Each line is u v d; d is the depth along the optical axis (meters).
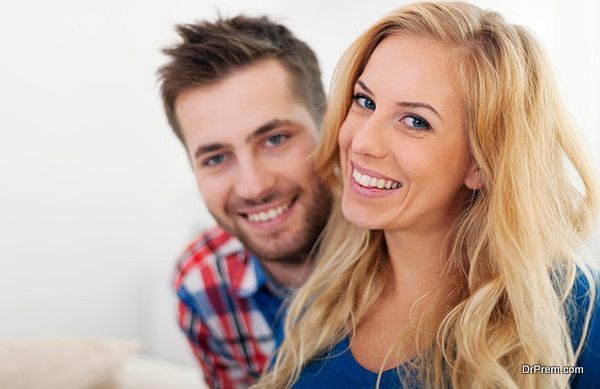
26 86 1.82
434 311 0.80
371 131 0.74
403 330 0.81
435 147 0.73
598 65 1.43
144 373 1.59
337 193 0.96
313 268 1.10
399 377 0.78
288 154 1.02
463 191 0.80
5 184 1.80
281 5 1.75
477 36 0.74
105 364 1.45
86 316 1.98
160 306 2.09
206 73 1.00
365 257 0.89
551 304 0.74
